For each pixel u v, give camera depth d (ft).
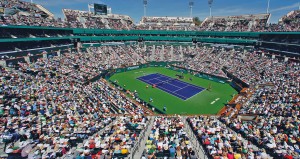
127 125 80.43
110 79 178.50
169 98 135.03
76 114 86.48
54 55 183.52
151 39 286.87
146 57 251.80
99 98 108.99
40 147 60.23
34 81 116.57
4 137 62.34
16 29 169.27
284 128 73.51
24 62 149.28
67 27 217.36
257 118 85.05
